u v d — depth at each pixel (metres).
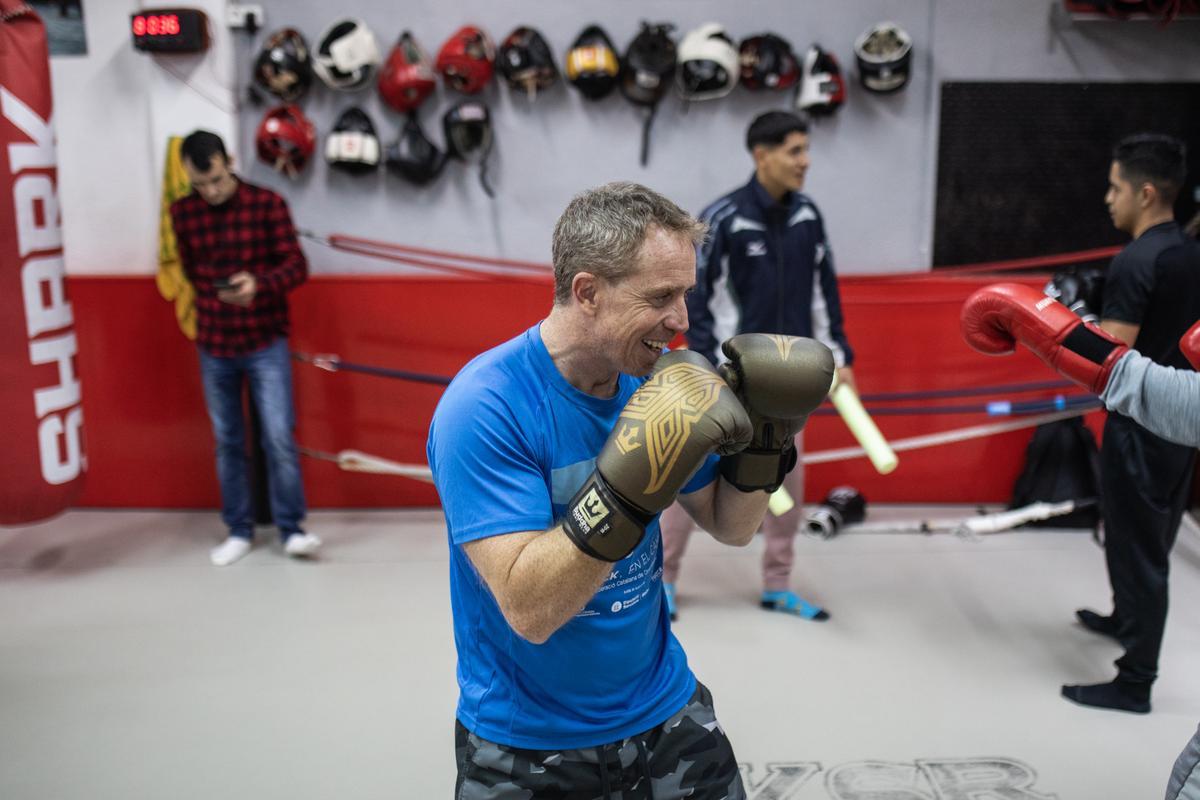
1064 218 3.93
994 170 3.89
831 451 3.98
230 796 2.18
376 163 3.78
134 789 2.21
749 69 3.70
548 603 1.13
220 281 3.24
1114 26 3.77
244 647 2.89
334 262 3.96
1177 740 2.37
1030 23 3.78
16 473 3.19
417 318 3.87
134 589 3.30
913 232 3.95
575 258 1.18
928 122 3.86
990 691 2.61
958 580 3.34
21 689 2.65
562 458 1.26
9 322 3.12
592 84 3.68
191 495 4.05
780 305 2.90
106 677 2.71
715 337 2.93
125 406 3.98
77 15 3.77
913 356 3.89
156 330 3.91
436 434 1.24
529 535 1.18
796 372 1.28
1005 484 4.00
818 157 3.90
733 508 1.40
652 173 3.89
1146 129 3.86
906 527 3.79
